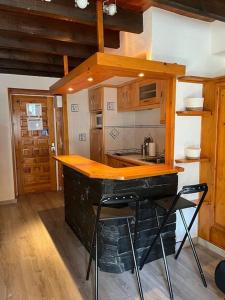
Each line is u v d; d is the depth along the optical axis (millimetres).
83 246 2781
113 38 2938
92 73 2156
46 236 3035
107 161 4531
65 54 3020
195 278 2199
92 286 2105
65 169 3365
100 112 4664
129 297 1960
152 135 4223
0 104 4164
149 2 2217
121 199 1820
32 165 4801
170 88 2434
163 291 2029
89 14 2084
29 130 4691
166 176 2455
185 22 2545
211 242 2674
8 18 2283
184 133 2596
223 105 2426
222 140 2467
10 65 3854
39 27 2414
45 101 4762
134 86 3889
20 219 3584
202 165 2697
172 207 1950
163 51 2459
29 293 2023
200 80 2518
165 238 2523
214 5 2029
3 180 4238
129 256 2318
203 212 2740
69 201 3252
